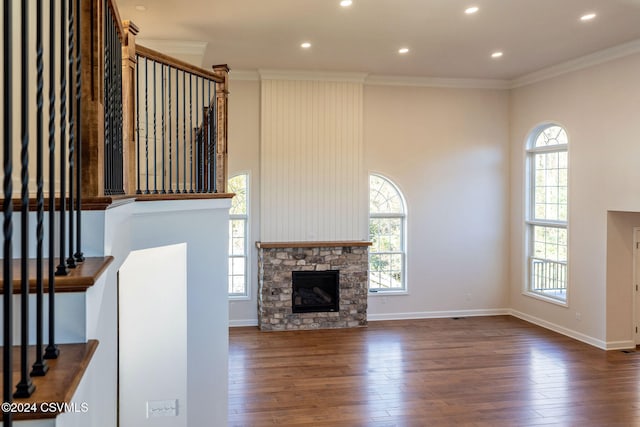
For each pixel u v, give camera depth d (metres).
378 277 9.09
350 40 6.63
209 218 4.25
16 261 1.76
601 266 7.34
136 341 4.06
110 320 1.98
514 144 9.20
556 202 8.39
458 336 8.01
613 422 5.00
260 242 8.38
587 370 6.48
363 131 8.78
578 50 7.12
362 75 8.56
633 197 6.72
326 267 8.44
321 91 8.53
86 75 1.93
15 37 3.03
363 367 6.59
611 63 7.06
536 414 5.18
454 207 9.14
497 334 8.13
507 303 9.34
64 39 1.47
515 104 9.16
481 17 5.74
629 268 7.39
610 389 5.85
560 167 8.28
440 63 7.87
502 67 8.14
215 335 4.36
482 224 9.25
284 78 8.40
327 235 8.60
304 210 8.52
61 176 1.46
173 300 4.03
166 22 5.88
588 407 5.36
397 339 7.84
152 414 4.09
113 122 2.56
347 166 8.64
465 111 9.14
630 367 6.57
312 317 8.43
